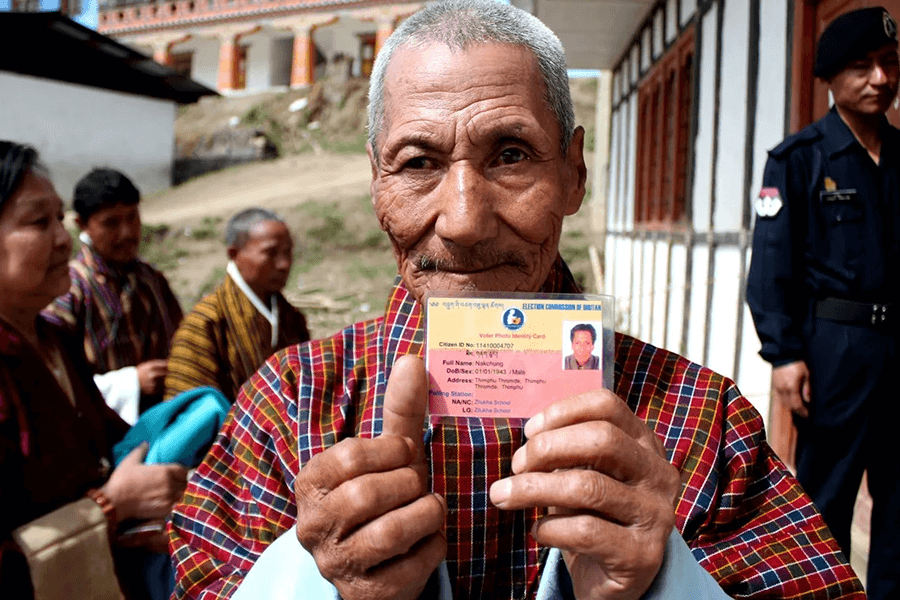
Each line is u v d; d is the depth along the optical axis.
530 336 0.90
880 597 2.48
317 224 22.05
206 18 34.31
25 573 1.45
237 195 25.39
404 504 0.80
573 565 0.83
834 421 2.49
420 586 0.84
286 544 0.94
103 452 1.87
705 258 6.07
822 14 3.92
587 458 0.76
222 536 1.04
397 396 0.82
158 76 10.05
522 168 0.95
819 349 2.52
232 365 2.83
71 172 22.47
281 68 35.44
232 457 1.11
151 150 25.89
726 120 5.61
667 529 0.77
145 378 2.62
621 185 12.59
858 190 2.50
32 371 1.60
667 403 1.07
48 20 7.39
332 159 28.55
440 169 0.96
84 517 1.54
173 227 22.77
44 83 21.22
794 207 2.55
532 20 1.01
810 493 2.57
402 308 1.14
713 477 1.01
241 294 2.92
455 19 0.97
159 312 3.12
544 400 0.89
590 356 0.89
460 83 0.93
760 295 2.59
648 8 9.41
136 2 35.56
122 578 1.60
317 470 0.81
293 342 3.09
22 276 1.64
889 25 2.38
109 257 2.95
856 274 2.47
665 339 7.43
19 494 1.52
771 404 4.43
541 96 0.96
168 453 1.73
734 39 5.46
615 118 13.59
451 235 0.92
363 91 31.83
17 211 1.62
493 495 0.77
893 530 2.45
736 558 0.97
